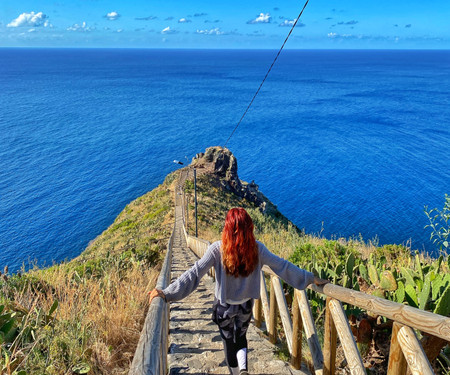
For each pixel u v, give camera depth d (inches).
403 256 370.0
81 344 164.1
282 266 128.1
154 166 5378.9
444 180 4092.0
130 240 1617.9
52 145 6599.4
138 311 236.8
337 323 129.4
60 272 292.2
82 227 3462.1
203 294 357.1
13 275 246.8
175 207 2036.2
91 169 5270.7
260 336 207.3
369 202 3617.1
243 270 122.3
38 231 3358.8
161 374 122.3
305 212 3499.0
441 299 131.7
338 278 228.5
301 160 5300.2
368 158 5196.9
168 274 262.5
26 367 136.2
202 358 176.1
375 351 173.5
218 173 2719.0
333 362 139.6
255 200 2664.9
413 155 5196.9
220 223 1924.2
